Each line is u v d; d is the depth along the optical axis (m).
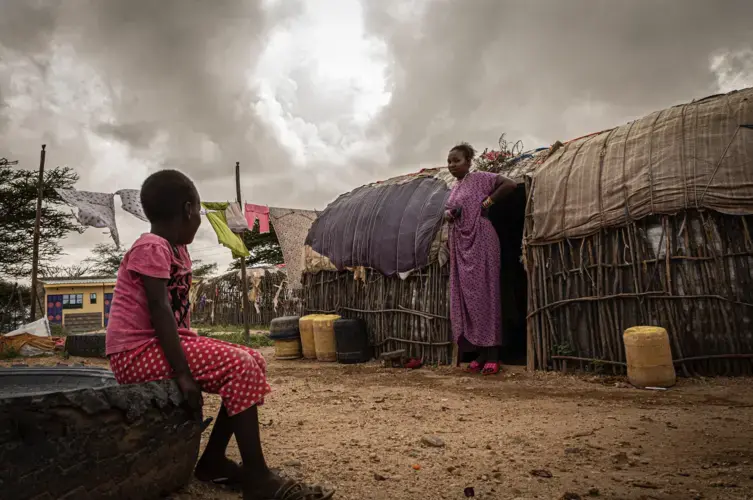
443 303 8.00
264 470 2.21
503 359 8.40
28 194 22.80
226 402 2.17
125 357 2.16
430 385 6.27
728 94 6.22
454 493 2.53
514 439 3.51
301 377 7.33
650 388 5.40
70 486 1.63
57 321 26.61
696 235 5.83
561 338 6.73
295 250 12.62
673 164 5.96
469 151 7.48
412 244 8.36
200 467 2.47
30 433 1.51
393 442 3.51
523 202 8.93
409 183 9.34
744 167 5.61
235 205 11.57
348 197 10.66
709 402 4.62
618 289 6.24
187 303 2.44
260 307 23.23
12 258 23.62
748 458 2.89
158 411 2.00
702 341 5.71
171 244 2.33
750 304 5.53
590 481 2.63
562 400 5.01
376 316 8.99
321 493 2.30
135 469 1.92
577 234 6.58
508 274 9.41
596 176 6.55
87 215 6.24
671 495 2.38
